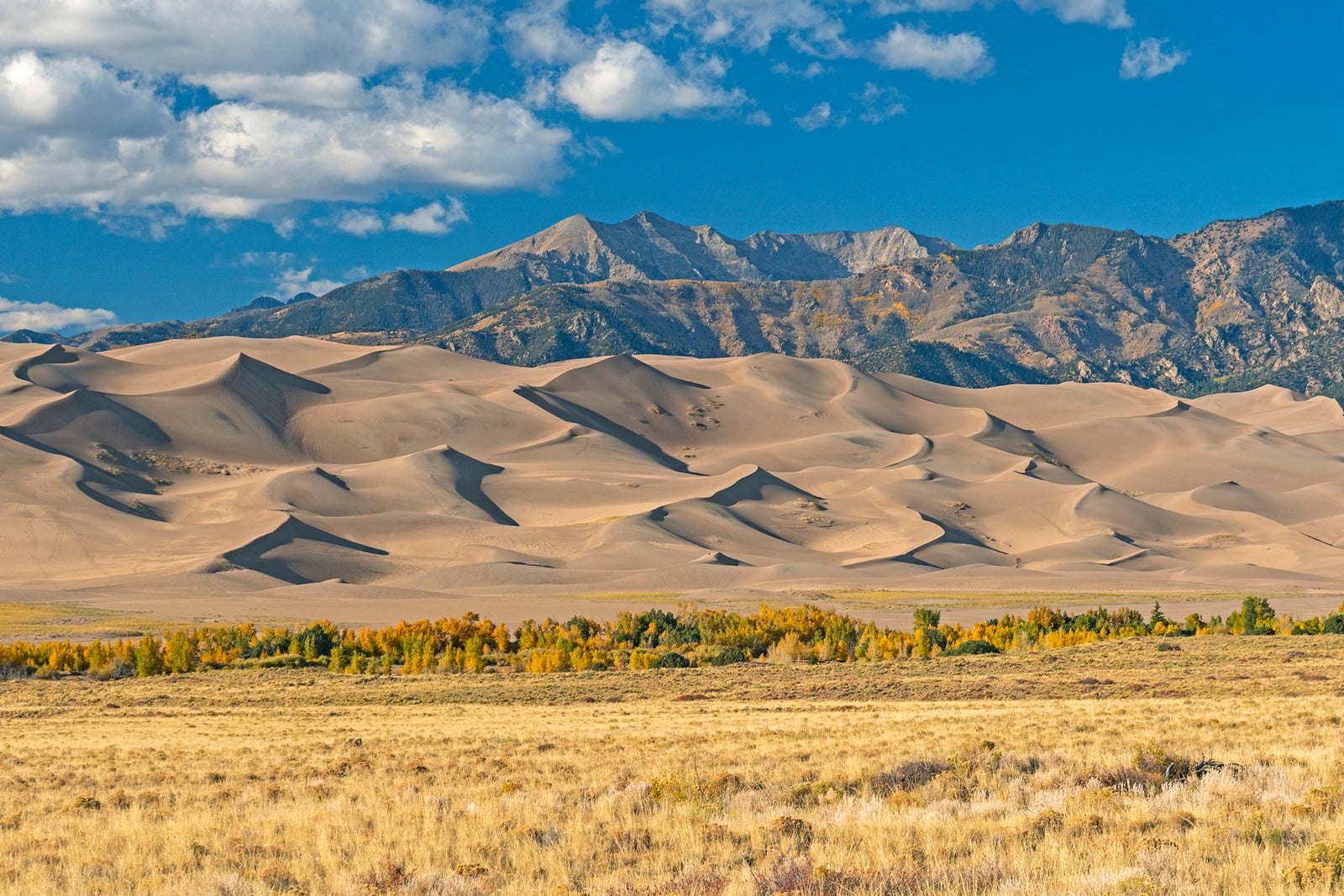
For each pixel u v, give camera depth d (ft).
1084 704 185.68
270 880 70.03
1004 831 67.82
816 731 153.17
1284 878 53.93
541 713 218.38
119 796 112.78
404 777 122.31
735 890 58.70
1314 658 256.32
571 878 66.64
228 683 305.32
